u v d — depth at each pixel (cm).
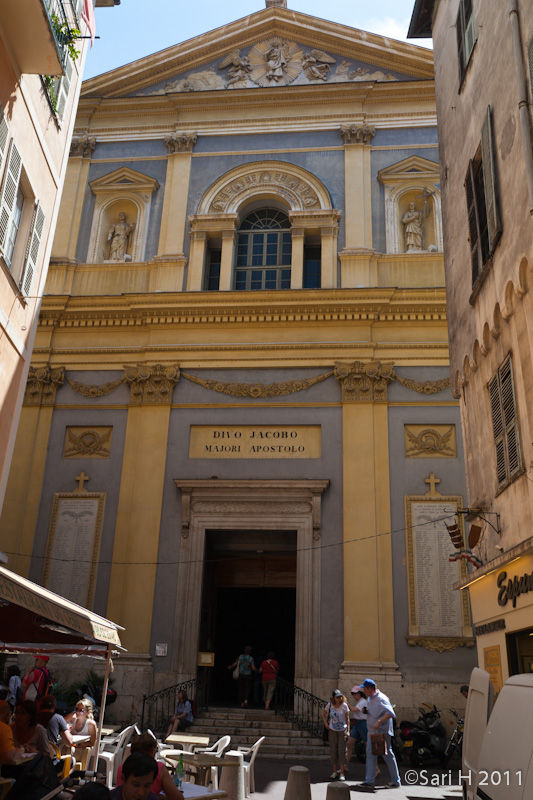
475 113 1192
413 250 2122
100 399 2017
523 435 945
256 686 1881
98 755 939
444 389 1936
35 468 1950
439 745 1466
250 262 2217
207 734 1590
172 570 1830
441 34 1502
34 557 1859
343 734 1266
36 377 2031
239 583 2002
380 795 1116
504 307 1002
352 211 2156
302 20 2417
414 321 2005
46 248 1289
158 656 1758
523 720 466
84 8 1419
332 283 2077
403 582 1767
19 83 1116
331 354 1991
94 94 2411
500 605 1045
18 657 1766
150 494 1898
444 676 1675
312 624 1753
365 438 1897
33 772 624
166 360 2030
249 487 1873
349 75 2366
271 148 2278
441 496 1828
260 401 1969
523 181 920
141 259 2194
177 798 595
